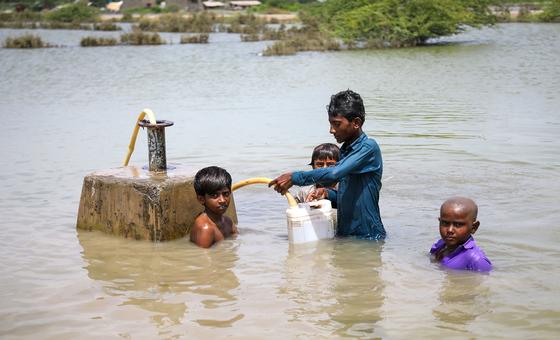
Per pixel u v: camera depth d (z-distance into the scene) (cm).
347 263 552
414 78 2145
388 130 1169
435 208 704
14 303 477
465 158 929
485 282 498
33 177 882
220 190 611
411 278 512
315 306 461
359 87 1927
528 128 1158
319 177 607
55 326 437
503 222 643
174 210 635
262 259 569
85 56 3466
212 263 561
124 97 1828
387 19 3809
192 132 1223
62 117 1472
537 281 498
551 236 600
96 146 1109
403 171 862
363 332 418
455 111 1395
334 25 4188
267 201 767
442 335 411
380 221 630
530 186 773
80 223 671
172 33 5916
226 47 4031
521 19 5562
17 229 664
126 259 575
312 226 616
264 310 455
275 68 2661
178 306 466
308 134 1173
